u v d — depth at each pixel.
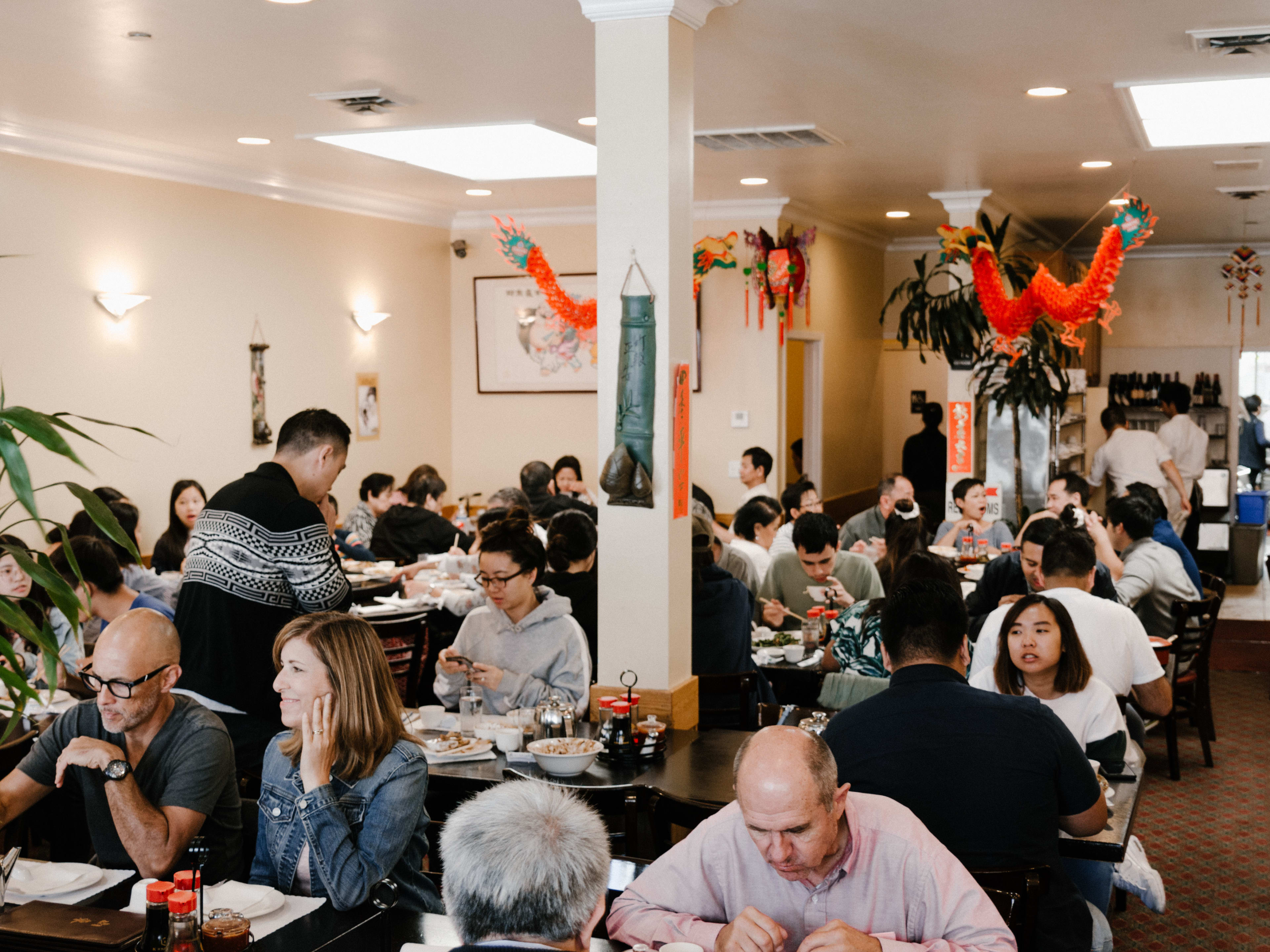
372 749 2.33
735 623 4.46
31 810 3.23
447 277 9.74
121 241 6.57
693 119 4.05
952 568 3.70
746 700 4.15
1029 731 2.41
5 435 1.82
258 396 7.64
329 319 8.31
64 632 4.07
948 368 8.68
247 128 6.11
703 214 8.89
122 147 6.40
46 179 6.10
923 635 2.48
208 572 3.21
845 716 2.50
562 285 9.48
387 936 2.14
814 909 2.03
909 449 11.13
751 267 8.81
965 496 7.45
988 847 2.36
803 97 5.34
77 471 6.30
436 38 4.39
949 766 2.37
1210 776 5.64
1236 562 10.10
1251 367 11.73
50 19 4.16
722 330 9.00
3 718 3.61
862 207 9.06
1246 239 11.10
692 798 3.03
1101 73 4.91
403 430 9.23
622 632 3.95
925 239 11.34
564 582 4.58
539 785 1.75
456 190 8.40
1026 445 8.86
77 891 2.31
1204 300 11.84
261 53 4.62
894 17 4.12
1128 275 12.06
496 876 1.60
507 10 4.03
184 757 2.47
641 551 3.92
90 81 5.08
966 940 1.95
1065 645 3.11
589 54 4.61
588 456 9.52
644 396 3.86
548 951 1.58
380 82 5.09
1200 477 10.41
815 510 7.03
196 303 7.12
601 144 3.90
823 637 5.04
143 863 2.36
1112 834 2.73
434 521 7.57
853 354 10.87
